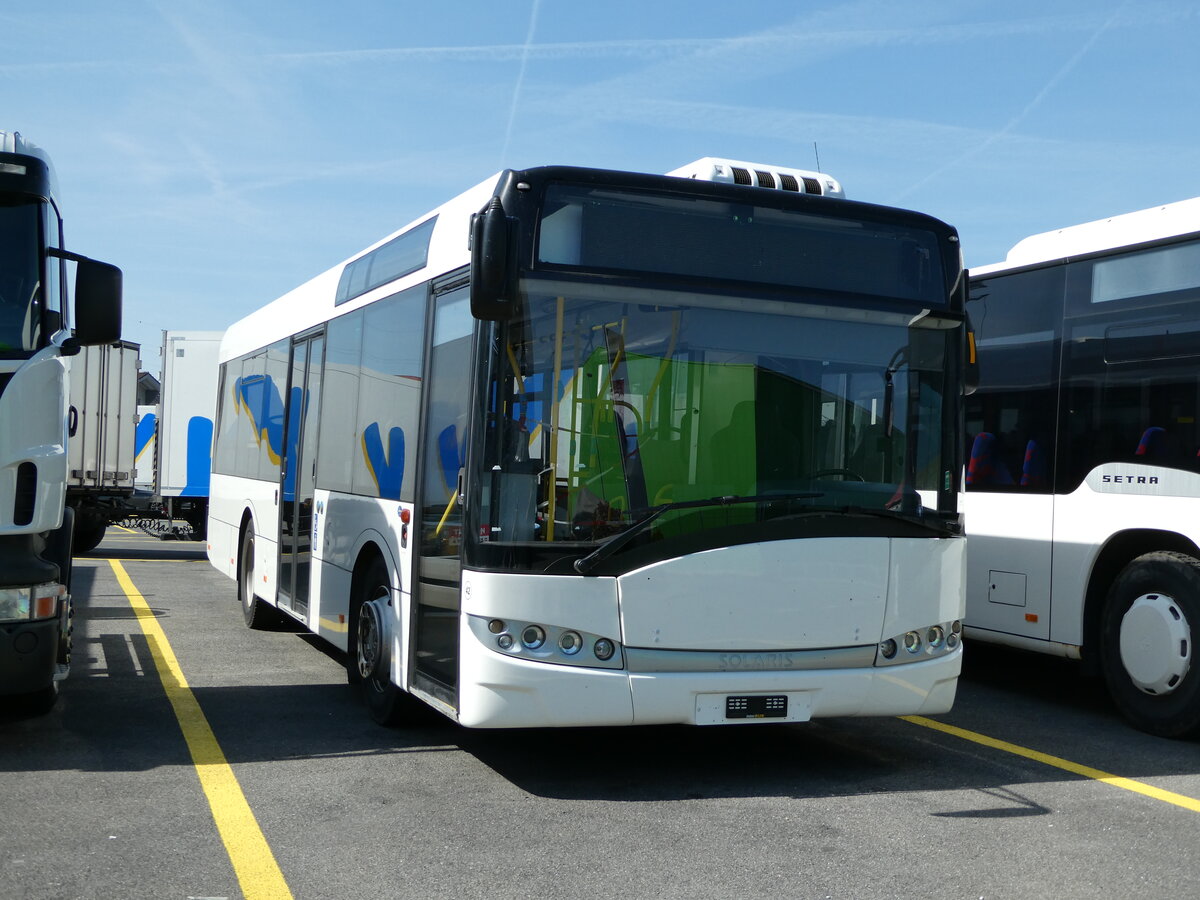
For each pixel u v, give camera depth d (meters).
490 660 5.75
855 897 4.55
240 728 7.34
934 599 6.41
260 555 11.15
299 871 4.75
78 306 6.74
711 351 6.13
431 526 6.58
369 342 8.15
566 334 5.92
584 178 6.04
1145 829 5.48
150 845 5.04
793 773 6.48
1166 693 7.53
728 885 4.66
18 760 6.44
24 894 4.43
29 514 6.40
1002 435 8.98
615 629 5.79
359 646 7.70
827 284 6.43
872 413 6.41
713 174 6.50
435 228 7.16
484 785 6.12
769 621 6.01
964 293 6.74
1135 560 7.82
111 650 10.20
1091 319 8.29
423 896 4.50
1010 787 6.24
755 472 6.12
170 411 23.08
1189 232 7.59
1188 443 7.50
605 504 5.86
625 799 5.89
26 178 6.70
